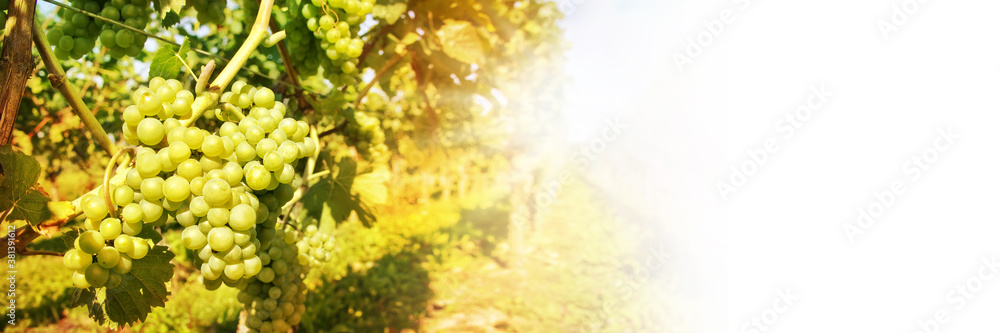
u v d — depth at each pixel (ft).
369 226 9.78
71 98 3.28
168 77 4.25
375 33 8.68
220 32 9.29
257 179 3.79
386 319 20.39
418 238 35.99
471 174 70.74
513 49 22.24
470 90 10.69
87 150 17.53
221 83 3.98
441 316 21.44
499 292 24.68
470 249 33.63
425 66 10.14
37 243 23.11
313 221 8.38
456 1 8.68
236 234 3.81
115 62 13.38
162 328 16.69
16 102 3.16
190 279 20.51
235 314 18.26
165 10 5.07
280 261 6.25
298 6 6.71
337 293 21.98
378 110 12.07
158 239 4.03
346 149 13.57
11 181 3.02
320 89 11.66
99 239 3.26
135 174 3.44
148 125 3.40
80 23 4.58
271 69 8.27
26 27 3.19
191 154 3.79
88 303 3.76
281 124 4.26
